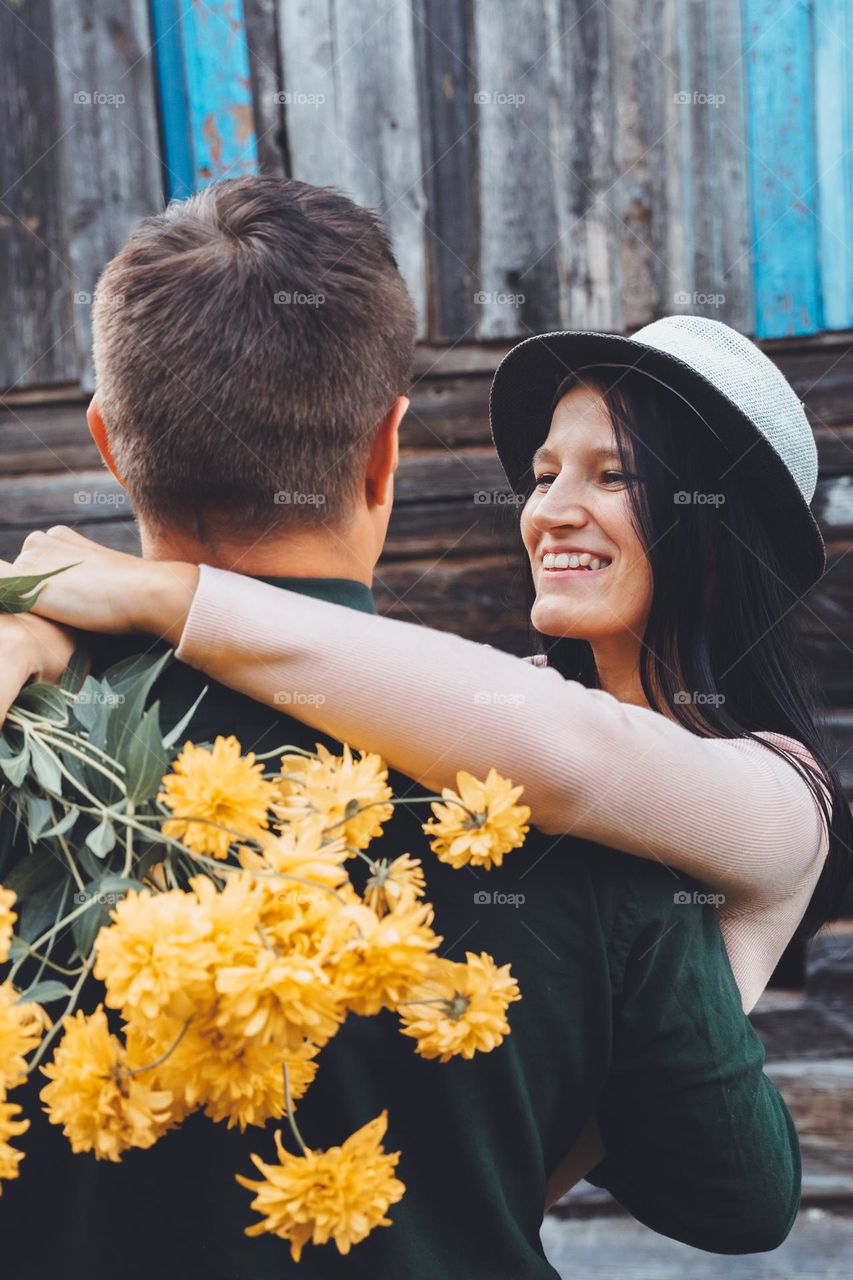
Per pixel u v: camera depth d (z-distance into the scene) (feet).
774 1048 8.09
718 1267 7.64
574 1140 2.58
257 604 2.31
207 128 8.13
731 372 3.34
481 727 2.29
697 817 2.46
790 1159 2.70
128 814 2.16
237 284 2.35
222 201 2.45
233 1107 1.99
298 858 1.98
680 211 8.14
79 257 8.31
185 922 1.86
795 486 3.38
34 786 2.30
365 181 8.18
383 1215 2.06
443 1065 2.30
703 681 3.35
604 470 3.32
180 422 2.36
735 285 8.13
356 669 2.28
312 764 2.22
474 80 8.13
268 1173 1.99
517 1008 2.35
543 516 3.34
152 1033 1.92
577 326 8.20
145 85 8.21
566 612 3.33
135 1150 2.26
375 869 2.13
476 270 8.22
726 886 2.59
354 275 2.42
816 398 8.18
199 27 8.09
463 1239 2.36
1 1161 1.99
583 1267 7.70
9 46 8.25
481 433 8.33
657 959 2.44
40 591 2.41
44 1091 2.01
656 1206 2.73
